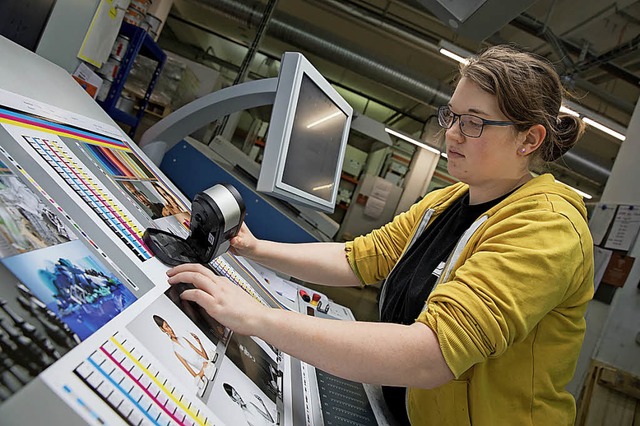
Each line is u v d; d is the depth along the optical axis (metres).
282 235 1.69
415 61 5.42
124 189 0.81
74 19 1.23
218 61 6.42
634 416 1.97
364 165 8.18
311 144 1.18
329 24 5.15
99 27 1.35
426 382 0.54
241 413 0.50
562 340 0.66
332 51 4.38
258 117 6.10
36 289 0.38
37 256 0.42
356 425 0.71
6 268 0.36
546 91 0.67
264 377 0.65
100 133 0.92
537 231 0.59
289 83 1.00
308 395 0.73
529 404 0.65
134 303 0.50
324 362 0.54
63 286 0.41
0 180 0.47
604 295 2.16
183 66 2.70
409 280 0.83
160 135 1.29
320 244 1.09
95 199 0.66
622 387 1.96
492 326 0.53
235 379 0.56
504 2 1.07
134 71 2.19
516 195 0.69
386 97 6.45
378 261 1.06
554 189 0.69
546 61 0.71
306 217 1.93
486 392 0.65
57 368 0.33
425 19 4.41
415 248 0.94
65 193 0.59
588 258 0.64
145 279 0.57
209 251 0.76
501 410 0.65
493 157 0.70
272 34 4.27
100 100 1.76
